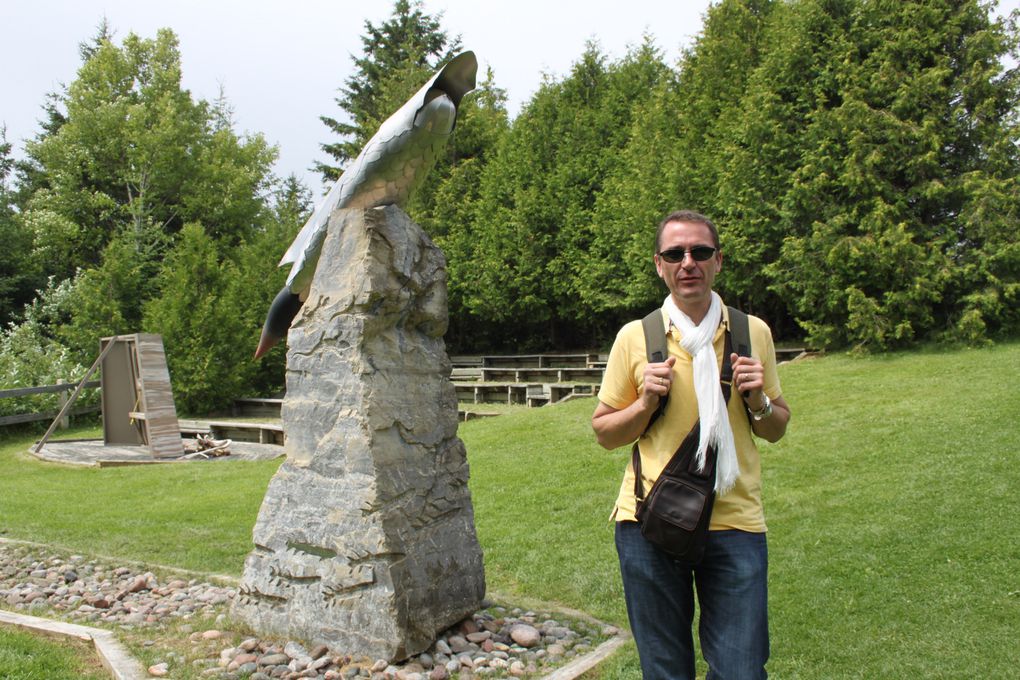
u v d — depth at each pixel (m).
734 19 16.81
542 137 20.50
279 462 10.78
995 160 11.98
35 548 6.32
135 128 27.28
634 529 2.60
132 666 3.78
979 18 12.34
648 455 2.59
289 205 25.88
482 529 6.55
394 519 4.02
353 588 3.96
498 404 16.34
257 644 4.11
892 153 12.44
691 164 15.62
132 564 5.84
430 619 4.12
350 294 4.19
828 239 12.66
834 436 8.21
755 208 13.73
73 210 27.61
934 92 12.28
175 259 19.91
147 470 10.41
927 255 12.20
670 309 2.65
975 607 4.37
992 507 5.77
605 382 2.77
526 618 4.65
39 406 15.88
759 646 2.38
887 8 12.77
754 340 2.65
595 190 19.59
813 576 5.03
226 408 18.45
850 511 6.10
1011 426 7.58
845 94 12.60
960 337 12.12
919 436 7.76
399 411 4.25
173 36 30.05
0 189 32.00
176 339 17.97
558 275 19.67
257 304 19.94
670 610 2.55
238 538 6.66
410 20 35.03
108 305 19.30
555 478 8.09
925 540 5.36
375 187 4.27
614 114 20.33
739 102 15.38
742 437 2.57
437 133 4.18
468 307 21.77
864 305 12.27
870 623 4.33
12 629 4.35
